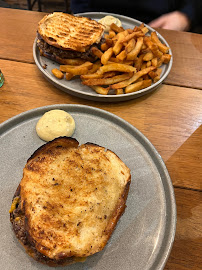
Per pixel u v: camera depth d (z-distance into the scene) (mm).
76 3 534
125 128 276
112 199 195
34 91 323
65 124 263
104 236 181
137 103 324
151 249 200
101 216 185
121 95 304
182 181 258
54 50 330
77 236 175
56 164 205
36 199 184
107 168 210
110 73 322
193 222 228
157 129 300
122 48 337
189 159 276
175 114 319
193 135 299
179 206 238
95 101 320
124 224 212
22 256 191
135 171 245
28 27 404
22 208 181
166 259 192
